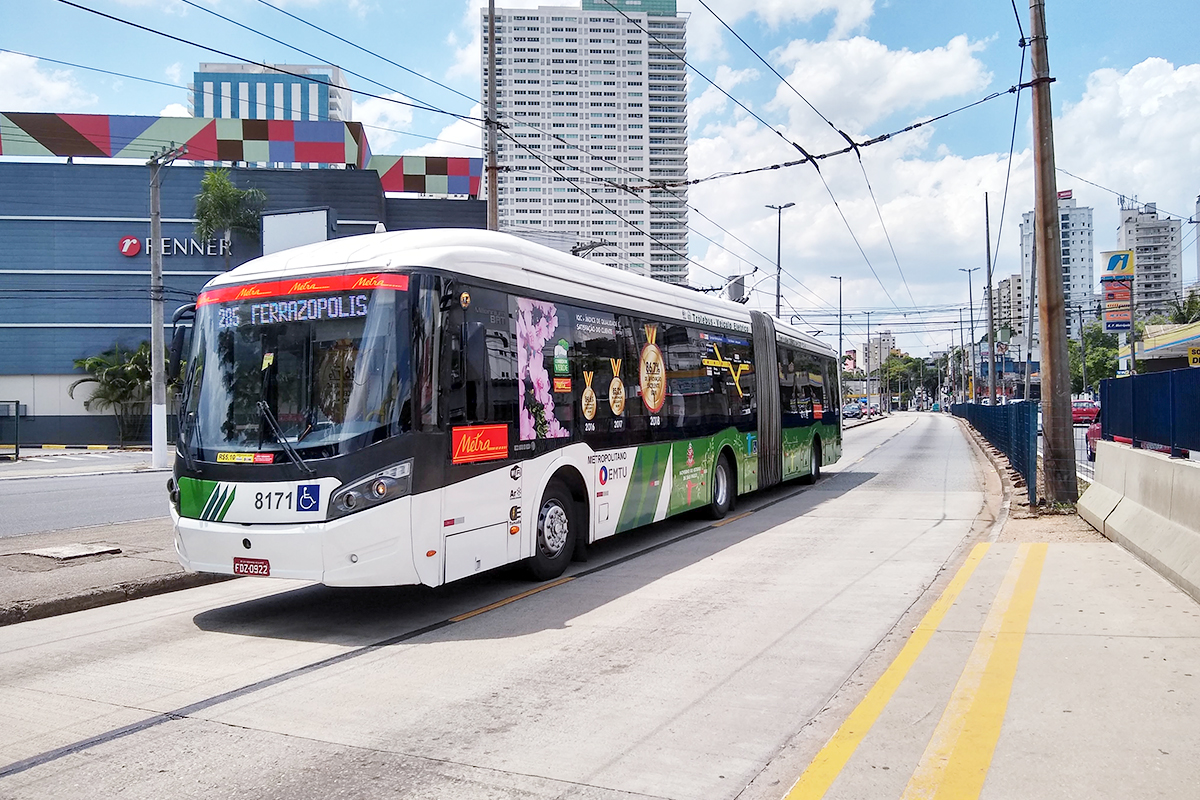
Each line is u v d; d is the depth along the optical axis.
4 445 46.47
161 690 5.45
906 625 6.61
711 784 3.88
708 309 13.04
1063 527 11.13
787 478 16.47
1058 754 4.06
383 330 6.88
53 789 3.97
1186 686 4.95
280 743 4.49
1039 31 12.59
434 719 4.81
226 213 44.31
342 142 47.06
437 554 6.94
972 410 48.78
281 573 6.68
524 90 116.69
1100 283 52.34
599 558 10.01
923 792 3.71
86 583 8.25
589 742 4.41
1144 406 9.88
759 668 5.61
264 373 7.11
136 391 46.50
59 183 46.88
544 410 8.50
